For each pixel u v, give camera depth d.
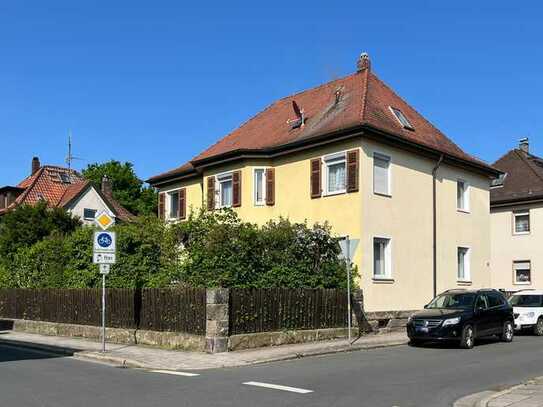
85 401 9.55
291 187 24.66
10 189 45.38
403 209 23.64
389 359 15.24
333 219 22.73
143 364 14.20
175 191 31.58
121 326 19.42
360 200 21.77
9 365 14.34
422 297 24.14
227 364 14.19
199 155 30.47
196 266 18.34
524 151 40.72
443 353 16.61
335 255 20.62
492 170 28.48
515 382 11.76
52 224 33.91
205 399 9.74
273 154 25.31
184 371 13.31
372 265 21.95
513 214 37.16
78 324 21.48
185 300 17.23
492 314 19.23
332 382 11.56
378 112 24.34
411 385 11.26
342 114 24.44
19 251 27.81
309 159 23.97
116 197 63.53
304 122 26.02
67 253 24.19
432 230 25.08
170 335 17.33
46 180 47.69
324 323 19.17
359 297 20.72
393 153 23.42
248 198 25.44
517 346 18.59
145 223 21.50
